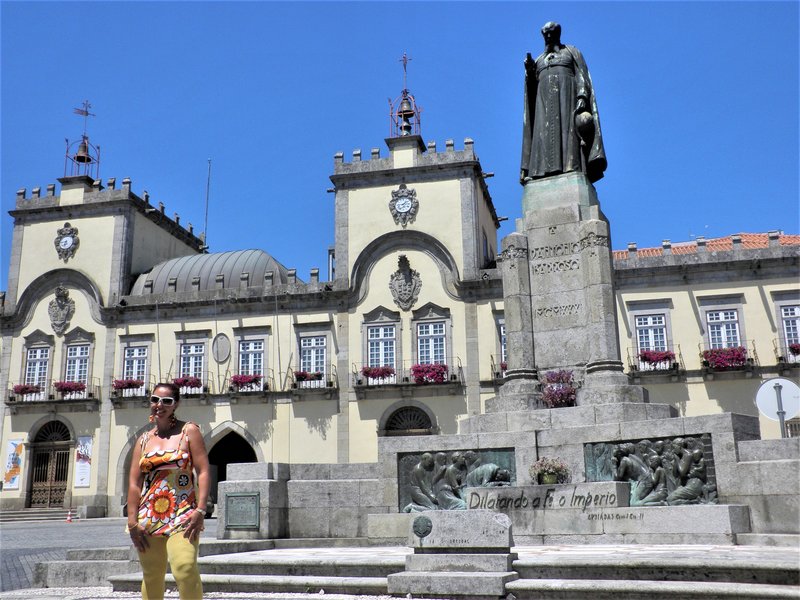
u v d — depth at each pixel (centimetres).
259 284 4019
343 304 3775
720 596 714
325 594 855
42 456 3912
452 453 1238
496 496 1127
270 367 3781
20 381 3997
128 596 917
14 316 4056
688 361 3416
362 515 1273
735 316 3431
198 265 4116
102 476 3803
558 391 1261
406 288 3719
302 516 1286
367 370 3622
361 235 3816
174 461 589
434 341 3666
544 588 762
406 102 4044
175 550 563
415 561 827
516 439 1203
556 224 1391
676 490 1093
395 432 3616
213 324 3884
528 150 1497
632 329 3497
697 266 3475
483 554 809
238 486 1281
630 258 3547
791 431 3189
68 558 1148
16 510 3781
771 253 3431
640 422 1141
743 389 3341
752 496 1053
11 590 1055
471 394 3547
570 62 1495
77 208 4150
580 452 1170
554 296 1362
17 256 4159
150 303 3941
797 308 3388
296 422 3684
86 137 4397
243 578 902
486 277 3641
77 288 4069
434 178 3809
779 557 811
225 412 3759
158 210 4325
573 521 1085
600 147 1427
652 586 738
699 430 1101
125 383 3831
